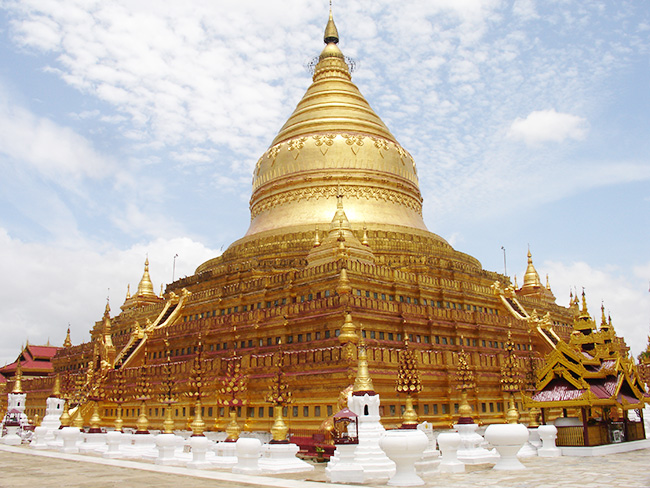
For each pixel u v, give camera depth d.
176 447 51.12
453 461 38.97
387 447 32.44
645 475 33.09
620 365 51.19
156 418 72.06
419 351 63.53
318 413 56.47
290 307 67.75
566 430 46.69
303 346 63.56
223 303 80.56
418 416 61.25
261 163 100.69
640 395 53.03
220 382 64.25
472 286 81.62
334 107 100.50
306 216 90.06
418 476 34.19
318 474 39.41
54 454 54.19
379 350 59.59
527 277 117.94
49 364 128.62
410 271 80.62
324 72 107.56
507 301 86.25
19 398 86.00
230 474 38.31
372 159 93.88
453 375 65.38
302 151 94.56
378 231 86.56
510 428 38.22
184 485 32.59
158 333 84.19
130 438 55.66
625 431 50.59
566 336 86.69
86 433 59.28
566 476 33.53
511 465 38.22
